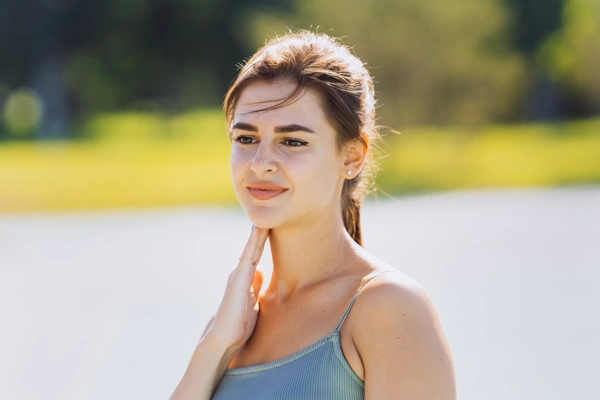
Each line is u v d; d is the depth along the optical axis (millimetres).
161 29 54531
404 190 24266
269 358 2979
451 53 26641
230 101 3074
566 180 25609
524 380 8539
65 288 12906
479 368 8953
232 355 3127
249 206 3008
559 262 13641
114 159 36625
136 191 25609
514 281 12492
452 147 28594
